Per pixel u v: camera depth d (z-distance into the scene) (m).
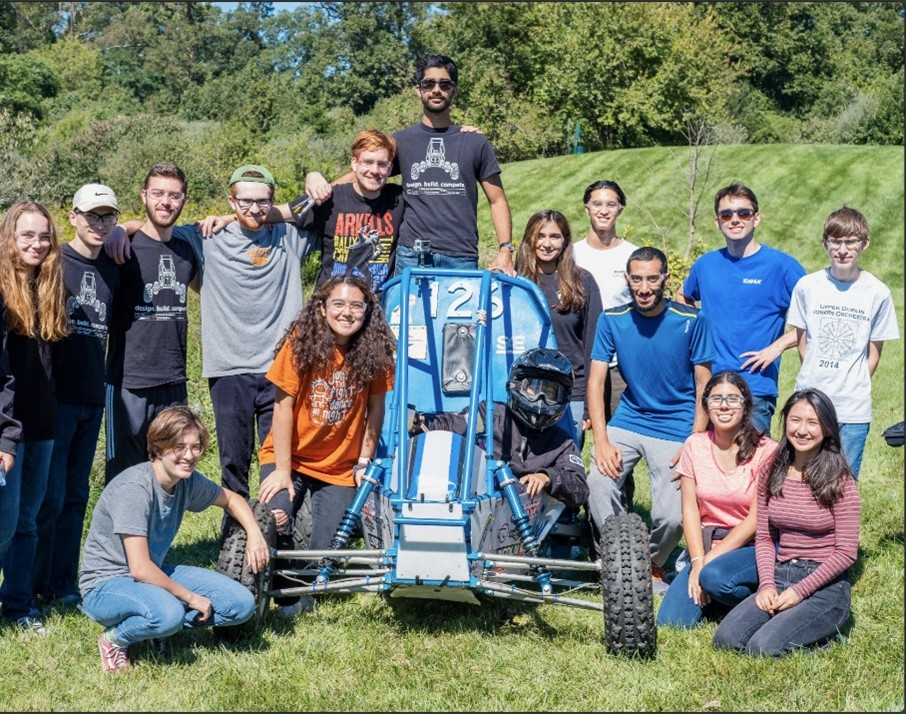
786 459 5.55
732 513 5.84
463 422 5.62
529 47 40.16
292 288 6.43
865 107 43.91
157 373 6.08
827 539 5.49
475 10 41.53
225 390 6.30
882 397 12.29
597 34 37.00
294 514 5.74
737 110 49.31
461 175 6.84
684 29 37.75
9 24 65.81
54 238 5.28
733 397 5.74
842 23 55.81
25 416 5.32
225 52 77.00
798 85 53.72
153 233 6.08
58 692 4.71
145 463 5.09
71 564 5.92
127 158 25.64
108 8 79.50
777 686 4.84
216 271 6.24
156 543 5.11
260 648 5.23
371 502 5.42
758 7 53.00
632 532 5.10
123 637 4.90
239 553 5.23
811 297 6.54
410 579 4.93
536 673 4.96
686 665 5.02
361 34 64.56
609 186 7.00
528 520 5.23
